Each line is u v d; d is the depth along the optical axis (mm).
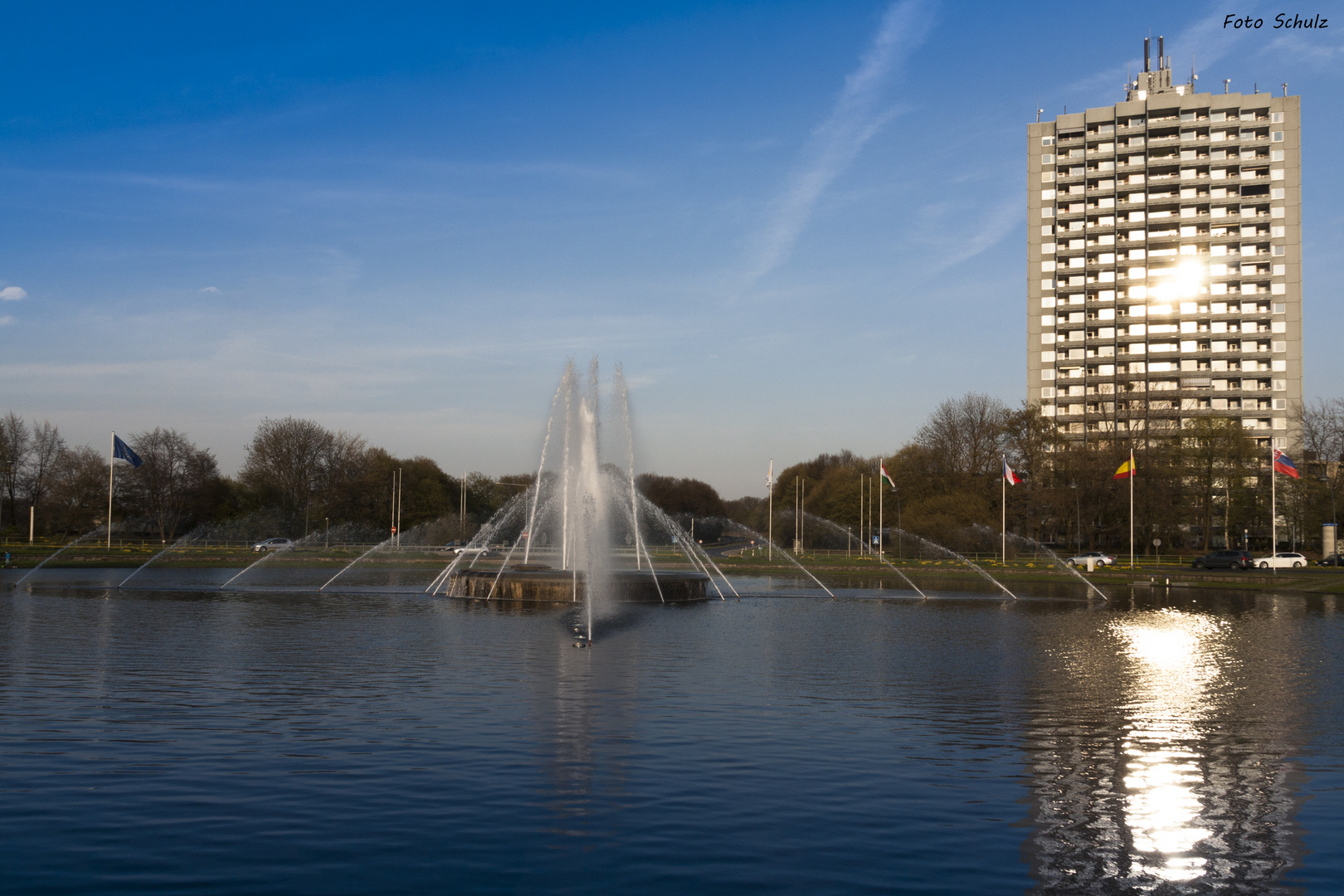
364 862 8703
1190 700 17375
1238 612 37844
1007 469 69562
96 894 7922
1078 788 11430
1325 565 78000
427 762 12047
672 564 68250
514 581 36156
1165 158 141375
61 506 97062
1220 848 9484
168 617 29094
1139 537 93688
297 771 11586
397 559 73062
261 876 8352
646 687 17656
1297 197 137375
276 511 102688
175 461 100375
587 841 9320
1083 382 143625
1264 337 137375
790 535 108062
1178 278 140625
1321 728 14953
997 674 20281
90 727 13828
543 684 17812
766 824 9938
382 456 113375
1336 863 9117
